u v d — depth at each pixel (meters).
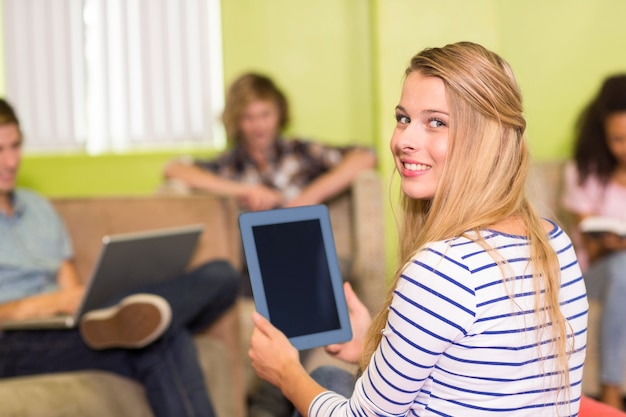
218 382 2.61
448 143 1.26
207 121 4.38
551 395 1.26
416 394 1.23
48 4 4.38
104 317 2.28
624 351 2.92
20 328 2.43
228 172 3.86
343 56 4.31
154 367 2.30
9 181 2.70
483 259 1.20
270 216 1.55
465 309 1.17
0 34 4.43
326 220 1.59
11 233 2.71
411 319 1.19
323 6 4.30
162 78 4.37
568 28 4.29
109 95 4.38
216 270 2.64
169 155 4.36
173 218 2.85
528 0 4.29
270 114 3.77
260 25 4.29
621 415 1.57
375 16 4.16
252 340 1.48
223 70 4.29
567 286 1.31
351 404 1.30
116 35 4.37
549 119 4.32
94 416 2.16
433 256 1.20
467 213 1.25
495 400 1.21
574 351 1.31
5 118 2.66
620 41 4.28
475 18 4.15
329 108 4.32
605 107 3.39
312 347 1.54
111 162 4.38
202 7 4.35
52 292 2.69
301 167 3.84
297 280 1.55
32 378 2.24
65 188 4.40
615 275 2.98
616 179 3.43
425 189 1.30
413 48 4.16
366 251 3.53
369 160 3.70
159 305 2.23
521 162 1.29
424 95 1.28
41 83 4.41
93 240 2.92
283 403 2.90
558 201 3.67
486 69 1.26
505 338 1.20
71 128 4.40
